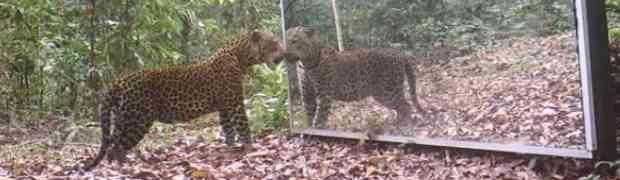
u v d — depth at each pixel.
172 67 6.84
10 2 9.63
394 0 6.52
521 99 5.54
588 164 5.38
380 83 6.78
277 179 5.84
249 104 9.41
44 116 10.07
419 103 6.41
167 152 7.31
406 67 6.48
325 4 7.29
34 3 9.80
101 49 9.96
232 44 7.16
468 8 5.84
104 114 6.48
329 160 6.61
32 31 9.91
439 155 6.38
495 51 5.67
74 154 7.24
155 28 10.12
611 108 5.25
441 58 6.13
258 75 11.00
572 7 5.08
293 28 7.68
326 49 7.35
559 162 5.51
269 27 12.55
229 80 7.03
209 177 5.80
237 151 7.14
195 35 11.48
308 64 7.59
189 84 6.82
